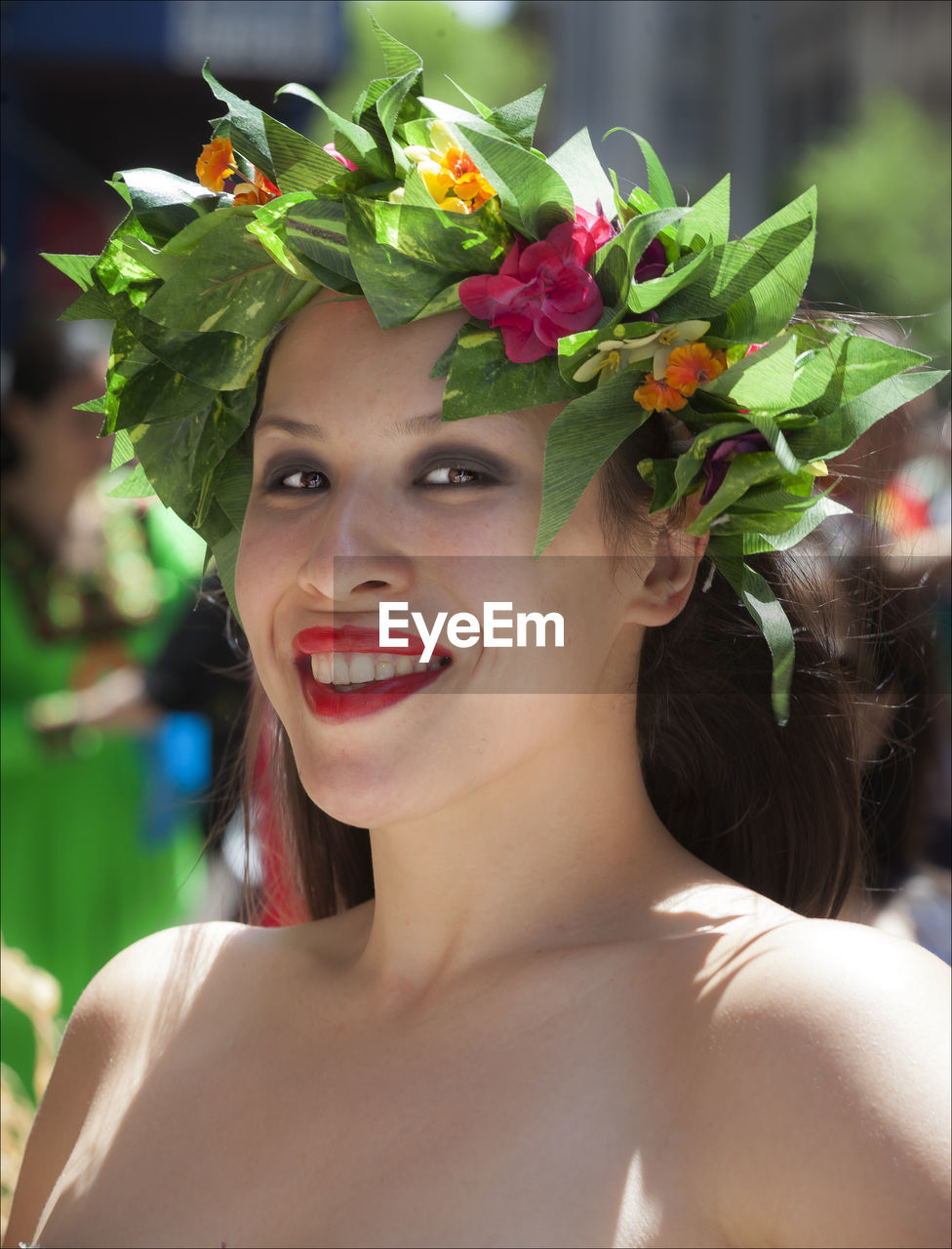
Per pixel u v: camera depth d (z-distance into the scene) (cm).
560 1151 113
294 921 185
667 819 162
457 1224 113
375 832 139
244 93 758
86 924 326
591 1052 118
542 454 129
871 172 1429
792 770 160
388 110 128
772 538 133
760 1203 105
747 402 125
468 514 128
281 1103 132
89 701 322
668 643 151
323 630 129
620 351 125
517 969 129
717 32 1734
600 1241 108
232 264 136
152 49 727
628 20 1697
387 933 138
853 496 174
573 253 126
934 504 221
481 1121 119
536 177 124
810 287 218
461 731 128
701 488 131
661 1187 108
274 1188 125
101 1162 138
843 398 125
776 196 1593
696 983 117
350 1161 123
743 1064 109
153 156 822
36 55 729
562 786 134
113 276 145
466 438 128
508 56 1684
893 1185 100
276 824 184
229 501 153
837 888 161
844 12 1709
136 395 148
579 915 133
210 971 153
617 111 1700
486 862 134
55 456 325
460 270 129
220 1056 141
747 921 125
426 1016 131
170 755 330
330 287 132
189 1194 129
